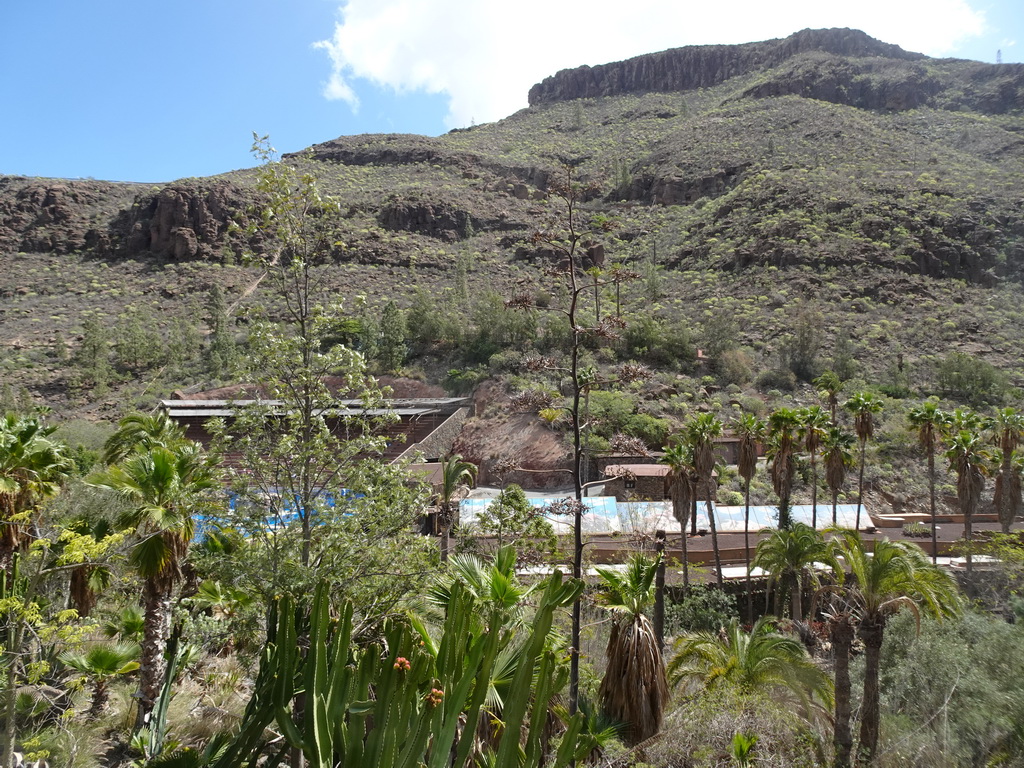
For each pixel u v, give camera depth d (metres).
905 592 15.17
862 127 131.50
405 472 14.85
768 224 93.06
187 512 14.46
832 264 83.19
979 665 15.54
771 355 68.06
